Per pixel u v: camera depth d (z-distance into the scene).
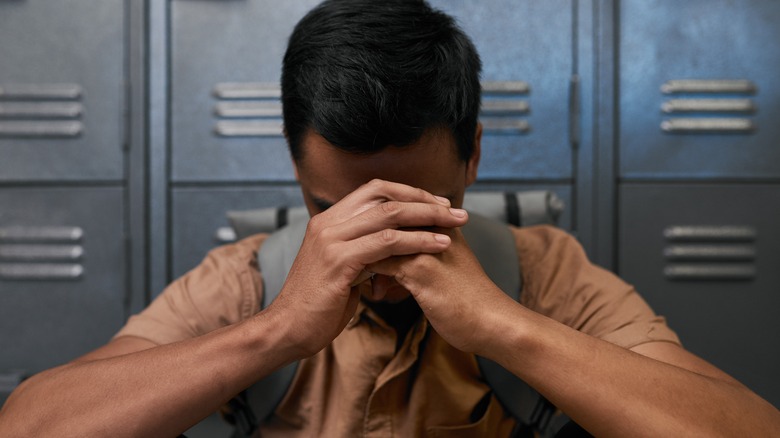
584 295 0.99
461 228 1.00
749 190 1.70
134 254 1.72
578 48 1.70
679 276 1.70
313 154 0.82
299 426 0.99
